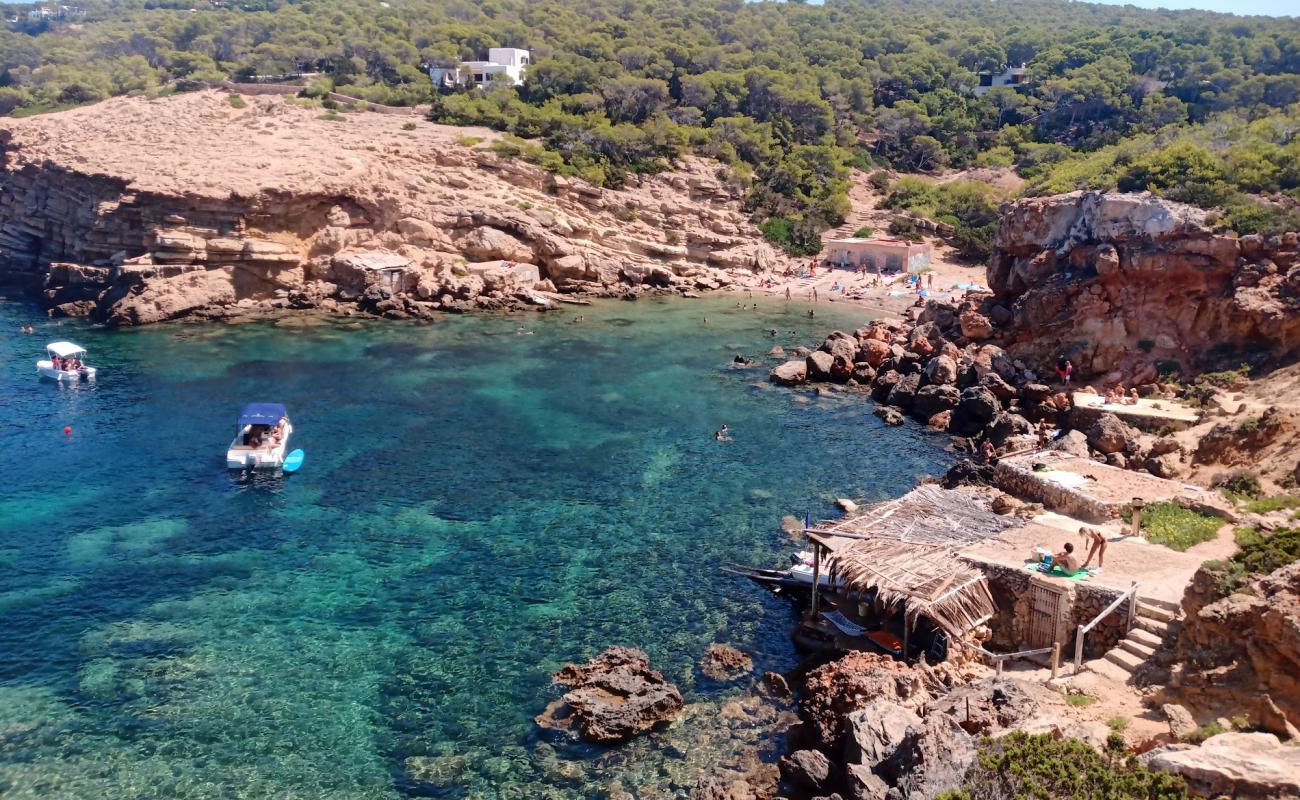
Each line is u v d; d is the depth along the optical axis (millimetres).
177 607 42250
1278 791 21281
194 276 101500
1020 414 68062
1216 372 65250
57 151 121125
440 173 120938
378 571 45969
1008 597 38562
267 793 30562
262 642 39500
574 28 197375
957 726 28438
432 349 89438
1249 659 27969
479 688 36562
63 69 177125
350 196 110812
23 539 48688
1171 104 161000
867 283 124625
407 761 32281
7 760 31812
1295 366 60719
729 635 40844
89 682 36438
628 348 91938
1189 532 41406
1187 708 28812
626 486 57156
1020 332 76688
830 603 42812
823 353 83375
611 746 33281
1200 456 54281
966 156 175375
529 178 125625
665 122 145750
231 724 34062
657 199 133375
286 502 54031
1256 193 72625
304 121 134000
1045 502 49000
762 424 69688
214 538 49312
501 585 44781
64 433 64562
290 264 106688
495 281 111375
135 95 151000
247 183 104750
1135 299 70188
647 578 45719
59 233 115750
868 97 186250
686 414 71625
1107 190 77250
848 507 53469
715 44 196625
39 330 94625
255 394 73938
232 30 185125
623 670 36500
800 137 167250
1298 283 62969
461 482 57406
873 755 29484
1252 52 169750
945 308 90625
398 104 153000
